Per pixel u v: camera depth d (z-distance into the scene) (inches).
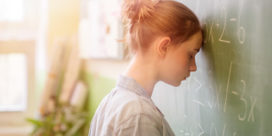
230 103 36.2
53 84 107.5
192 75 45.3
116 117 34.4
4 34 116.5
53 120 103.9
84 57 99.8
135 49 39.1
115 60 78.8
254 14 31.5
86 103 108.4
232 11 35.2
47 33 114.3
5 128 119.4
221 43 37.5
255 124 32.0
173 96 51.4
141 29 37.6
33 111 121.6
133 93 36.4
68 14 114.1
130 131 32.9
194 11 44.5
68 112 101.3
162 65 38.0
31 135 102.2
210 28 39.9
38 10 118.0
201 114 43.1
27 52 119.1
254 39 31.6
